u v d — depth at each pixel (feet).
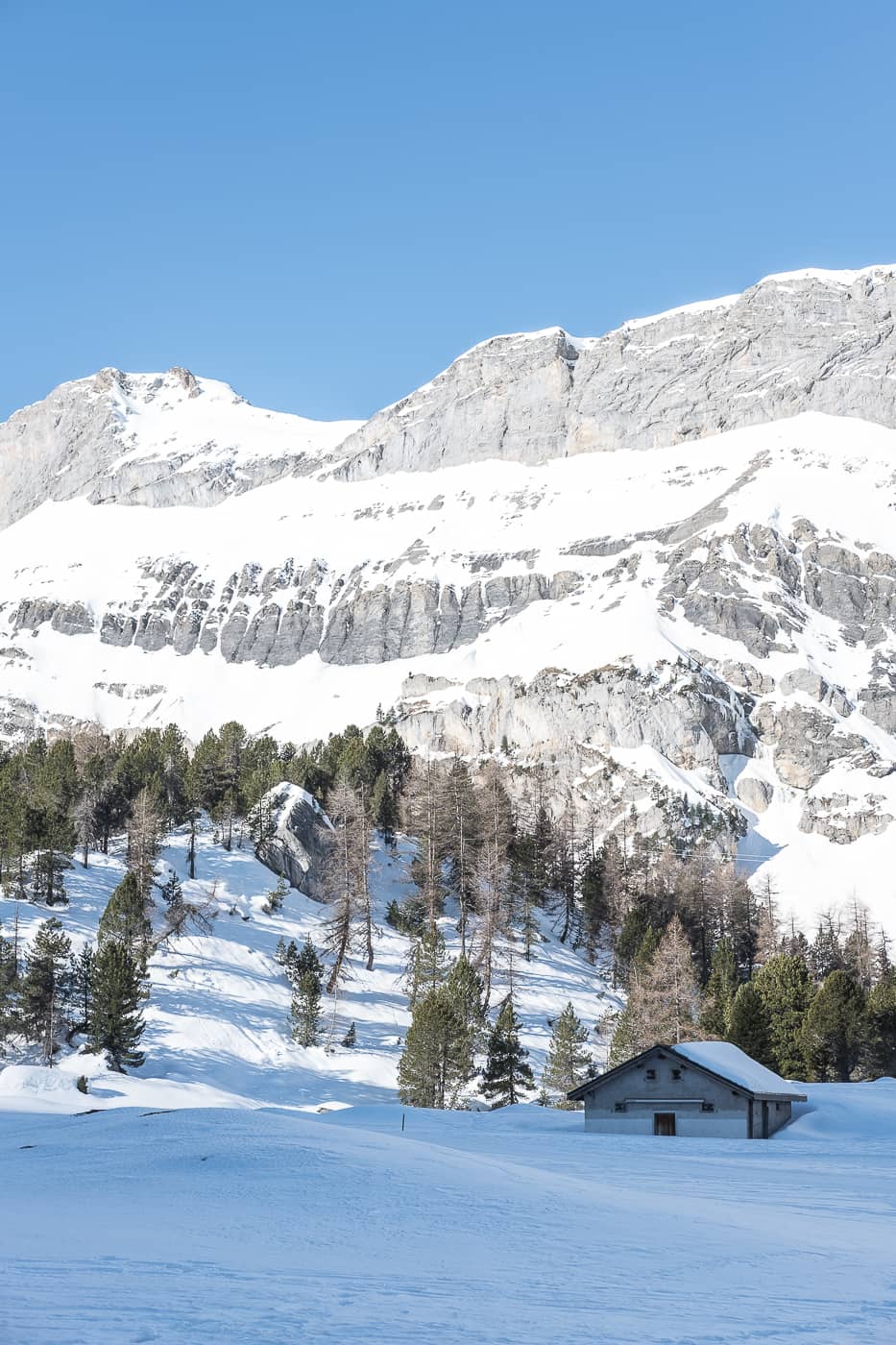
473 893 476.95
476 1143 183.11
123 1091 291.79
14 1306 48.44
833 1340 50.01
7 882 416.05
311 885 492.95
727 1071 224.53
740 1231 85.66
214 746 607.78
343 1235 71.46
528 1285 59.21
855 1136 215.31
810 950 519.19
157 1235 68.39
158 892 438.81
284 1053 364.58
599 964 497.46
